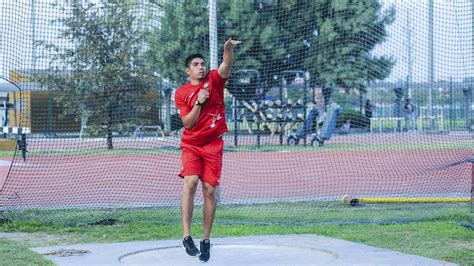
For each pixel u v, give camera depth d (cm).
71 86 2212
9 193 1461
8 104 3097
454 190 1495
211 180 775
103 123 2312
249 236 991
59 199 1378
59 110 2355
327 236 998
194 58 786
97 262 802
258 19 2984
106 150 2441
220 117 784
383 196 1408
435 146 2584
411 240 955
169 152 2444
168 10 2489
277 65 3077
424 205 1310
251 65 3003
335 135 3462
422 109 3197
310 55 3166
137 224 1116
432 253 858
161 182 1672
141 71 2302
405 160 2122
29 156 2325
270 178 1783
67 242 967
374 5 2958
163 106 2723
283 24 3067
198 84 783
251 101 2956
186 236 763
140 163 2108
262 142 3069
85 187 1577
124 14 2170
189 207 773
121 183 1652
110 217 1160
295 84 3120
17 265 781
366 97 3459
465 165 1780
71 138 2467
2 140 3144
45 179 1723
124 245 923
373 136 3353
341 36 3114
